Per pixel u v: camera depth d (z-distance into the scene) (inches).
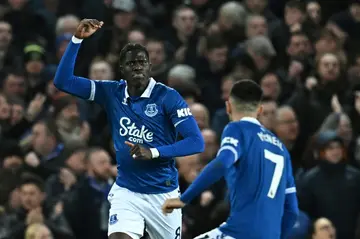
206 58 1899.6
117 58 1888.5
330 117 1684.3
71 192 1565.0
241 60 1834.4
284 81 1860.2
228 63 1881.2
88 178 1560.0
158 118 1154.0
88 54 1963.6
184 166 1537.9
